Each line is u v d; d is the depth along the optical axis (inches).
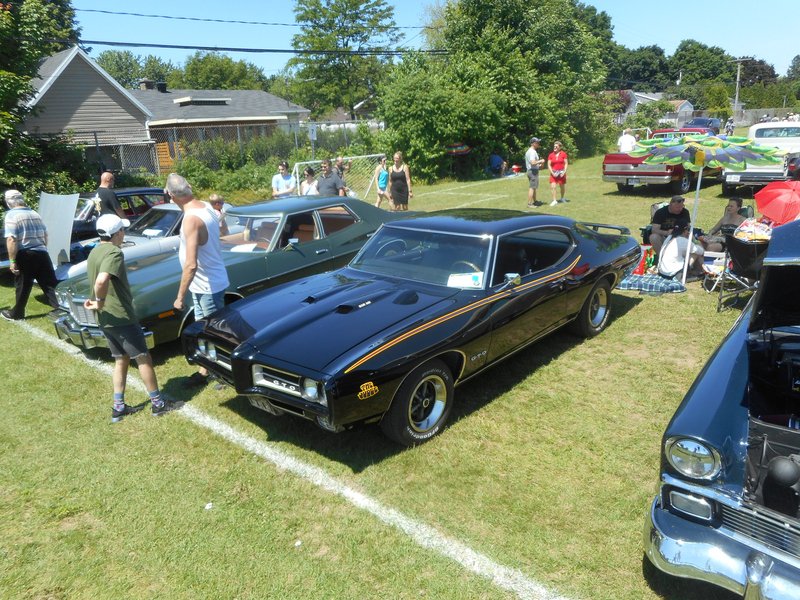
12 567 123.3
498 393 193.2
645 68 4407.0
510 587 113.3
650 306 275.9
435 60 1029.8
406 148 874.8
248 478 151.5
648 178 587.8
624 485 142.8
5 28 513.3
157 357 237.1
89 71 977.5
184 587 116.3
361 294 181.2
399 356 149.8
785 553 91.7
